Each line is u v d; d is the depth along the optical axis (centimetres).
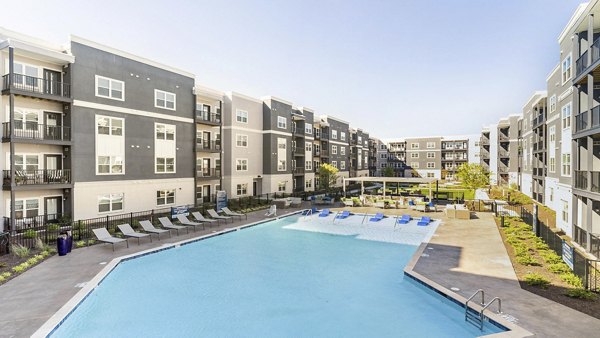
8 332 745
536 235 1706
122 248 1515
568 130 1872
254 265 1380
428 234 1850
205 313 943
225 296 1063
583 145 1608
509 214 2503
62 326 823
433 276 1133
